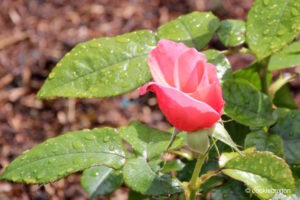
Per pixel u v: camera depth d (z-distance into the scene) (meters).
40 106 1.06
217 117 0.46
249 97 0.55
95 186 0.59
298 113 0.55
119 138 0.53
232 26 0.59
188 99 0.45
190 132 0.47
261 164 0.50
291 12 0.52
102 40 0.55
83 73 0.54
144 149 0.53
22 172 0.52
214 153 0.55
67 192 0.93
